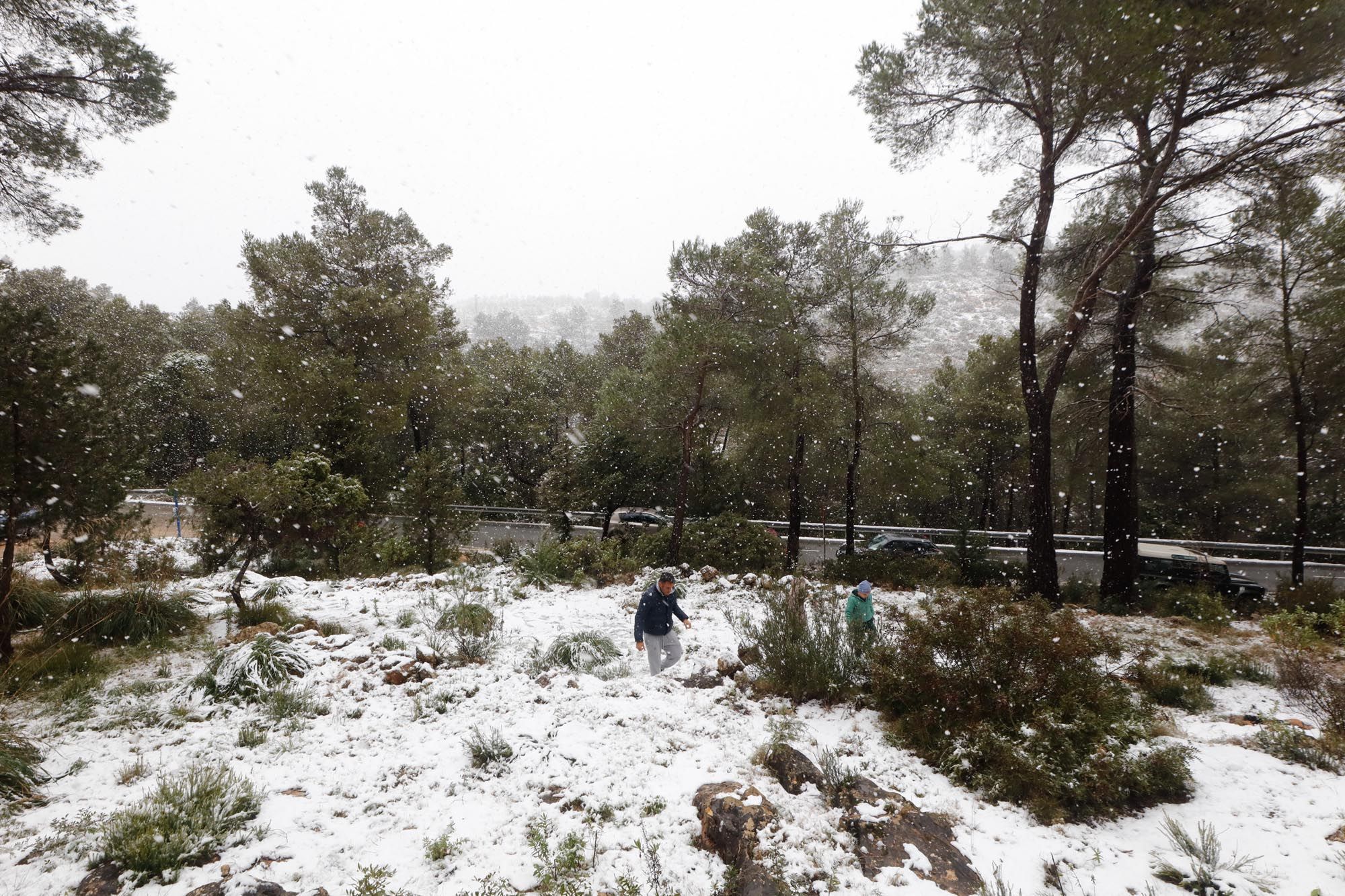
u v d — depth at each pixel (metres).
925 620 6.45
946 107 12.73
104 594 8.45
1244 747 5.23
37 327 6.96
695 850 3.82
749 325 15.11
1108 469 14.39
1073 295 15.76
